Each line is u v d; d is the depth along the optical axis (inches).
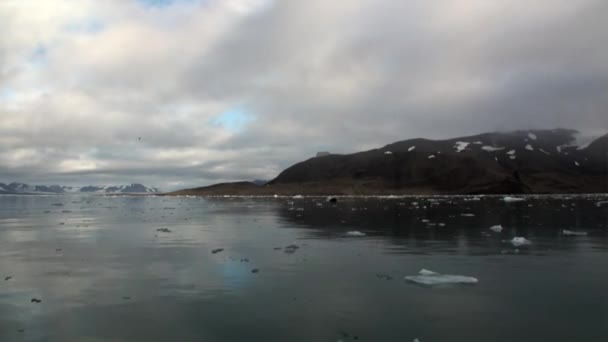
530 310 342.0
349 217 1337.4
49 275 468.1
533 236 791.7
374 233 862.5
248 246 681.0
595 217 1233.4
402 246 676.7
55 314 336.2
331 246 677.9
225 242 730.2
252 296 382.6
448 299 372.8
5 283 432.1
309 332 297.7
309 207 2103.8
